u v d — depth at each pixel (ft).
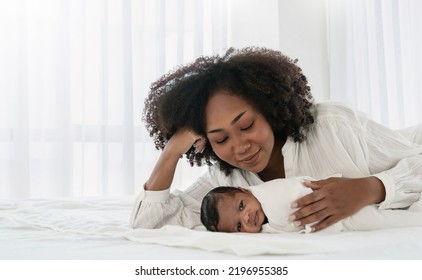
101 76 8.36
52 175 8.14
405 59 8.19
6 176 8.00
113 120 8.49
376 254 2.19
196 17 9.00
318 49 8.97
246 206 3.22
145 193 3.42
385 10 8.46
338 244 2.34
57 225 3.28
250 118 3.17
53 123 8.23
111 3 8.57
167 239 2.63
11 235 2.94
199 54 8.95
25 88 8.00
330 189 2.94
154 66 8.77
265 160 3.29
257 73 3.31
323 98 9.00
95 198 5.10
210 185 4.03
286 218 3.06
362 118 3.48
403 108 8.16
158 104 3.61
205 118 3.30
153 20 8.80
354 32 8.84
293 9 8.83
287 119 3.41
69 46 8.25
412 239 2.46
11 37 8.11
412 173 3.27
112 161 8.46
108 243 2.65
